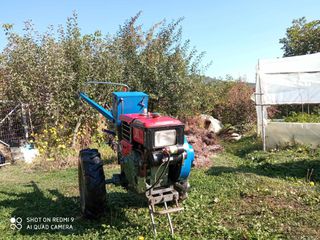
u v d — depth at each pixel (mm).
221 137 12828
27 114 10891
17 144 10758
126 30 12141
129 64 11648
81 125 10922
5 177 8094
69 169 8781
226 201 5715
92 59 11180
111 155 9531
